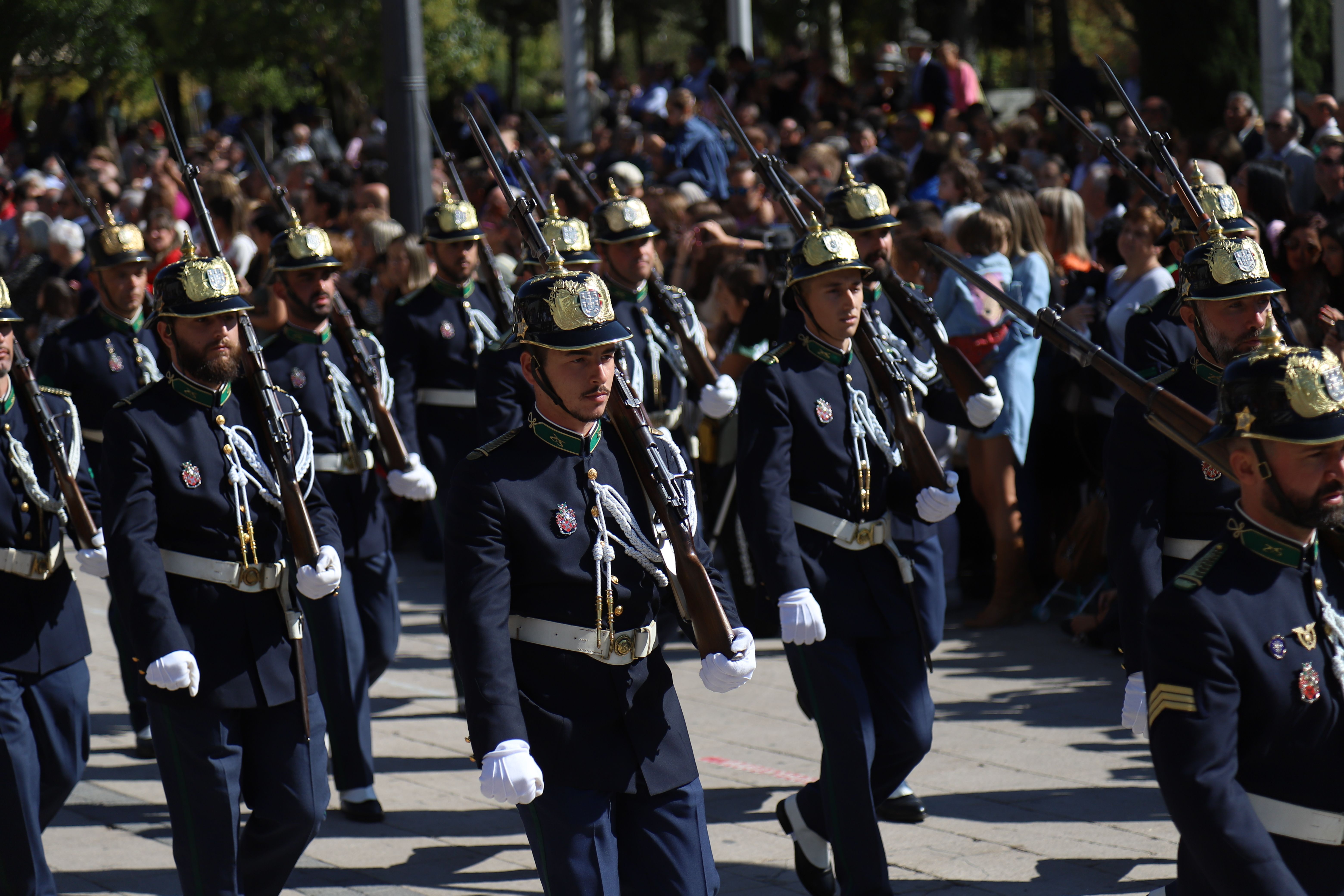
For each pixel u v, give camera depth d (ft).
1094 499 62.54
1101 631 61.93
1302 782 23.72
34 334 99.19
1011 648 63.36
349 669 47.44
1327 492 22.76
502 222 95.25
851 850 37.50
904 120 107.96
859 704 37.73
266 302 51.62
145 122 163.73
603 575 29.71
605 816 29.48
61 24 100.42
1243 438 23.13
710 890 30.07
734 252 74.59
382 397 51.75
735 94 138.51
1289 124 81.82
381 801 49.55
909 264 63.72
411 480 52.24
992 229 63.93
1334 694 23.45
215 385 36.06
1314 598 23.70
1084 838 42.75
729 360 66.54
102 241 53.52
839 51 219.20
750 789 48.73
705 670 29.81
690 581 29.68
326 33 144.66
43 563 38.60
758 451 38.17
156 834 47.44
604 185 82.07
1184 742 22.93
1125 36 196.34
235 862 35.47
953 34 181.37
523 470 29.73
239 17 137.80
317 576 35.12
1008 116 166.40
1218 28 105.91
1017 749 50.96
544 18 230.07
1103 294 66.85
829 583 38.37
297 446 37.47
